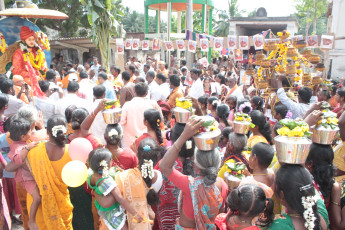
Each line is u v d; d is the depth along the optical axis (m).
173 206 2.79
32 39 7.31
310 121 2.50
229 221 1.98
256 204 1.83
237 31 24.44
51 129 2.69
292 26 22.56
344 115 3.03
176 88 6.17
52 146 2.75
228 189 2.54
